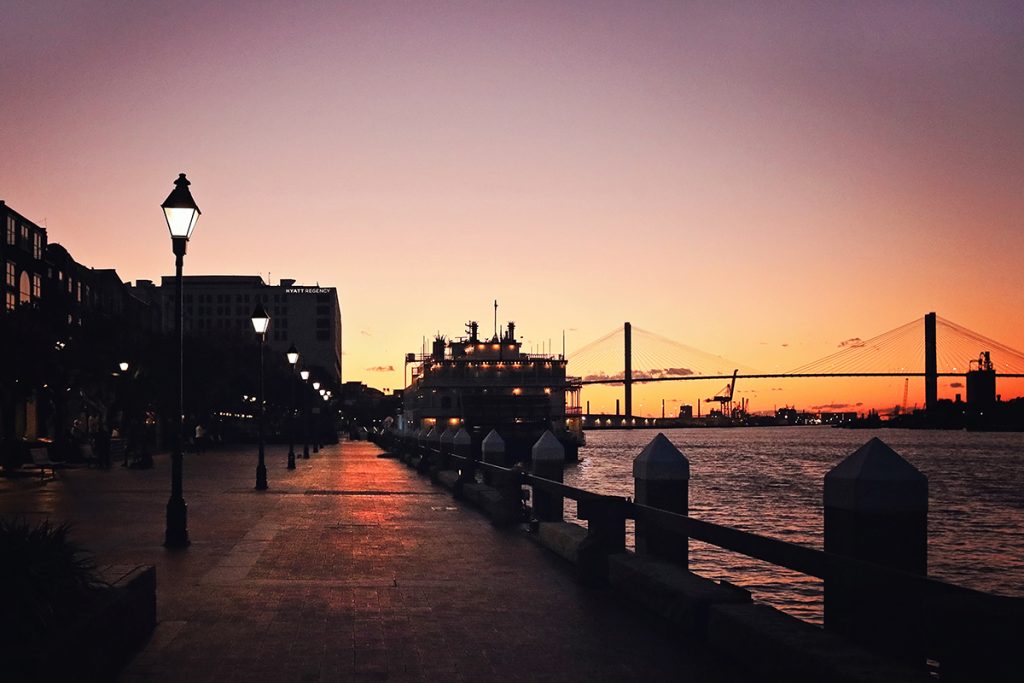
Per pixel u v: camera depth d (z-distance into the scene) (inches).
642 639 335.9
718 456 5570.9
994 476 3430.1
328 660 305.7
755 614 305.0
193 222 608.7
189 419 2551.7
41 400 2246.6
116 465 1664.6
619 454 5821.9
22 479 1240.8
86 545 584.1
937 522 1793.8
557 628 354.0
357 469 1566.2
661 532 419.5
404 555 547.2
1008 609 179.2
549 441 648.4
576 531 540.4
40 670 212.7
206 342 2546.8
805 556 274.7
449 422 3238.2
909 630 259.6
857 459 267.0
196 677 282.8
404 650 320.2
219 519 743.1
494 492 818.2
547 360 3314.5
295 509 828.0
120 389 1887.3
